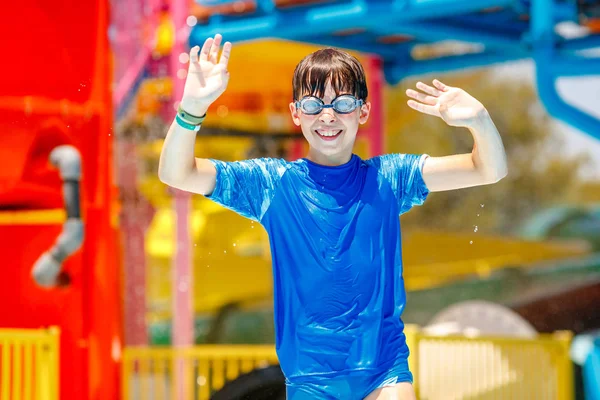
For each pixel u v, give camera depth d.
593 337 15.80
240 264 17.36
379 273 3.66
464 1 10.52
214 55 3.56
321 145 3.66
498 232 27.20
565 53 12.81
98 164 9.28
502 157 3.70
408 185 3.82
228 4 12.80
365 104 3.80
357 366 3.58
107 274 9.33
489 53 15.32
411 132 28.50
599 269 22.69
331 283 3.61
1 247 9.44
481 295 21.69
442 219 27.56
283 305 3.68
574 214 26.20
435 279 22.00
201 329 16.81
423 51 25.72
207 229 17.02
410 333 10.24
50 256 8.64
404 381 3.59
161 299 16.11
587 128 11.37
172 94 13.52
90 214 9.24
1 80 8.62
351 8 11.63
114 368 9.46
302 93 3.68
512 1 10.41
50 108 8.86
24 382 8.96
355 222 3.66
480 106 3.64
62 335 9.12
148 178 14.43
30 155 8.77
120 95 13.70
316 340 3.61
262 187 3.73
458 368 10.44
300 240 3.66
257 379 8.73
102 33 9.34
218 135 15.78
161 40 13.53
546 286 22.22
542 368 10.52
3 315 9.43
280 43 15.63
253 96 15.99
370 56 16.36
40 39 8.82
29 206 9.37
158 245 16.16
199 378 10.08
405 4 11.06
